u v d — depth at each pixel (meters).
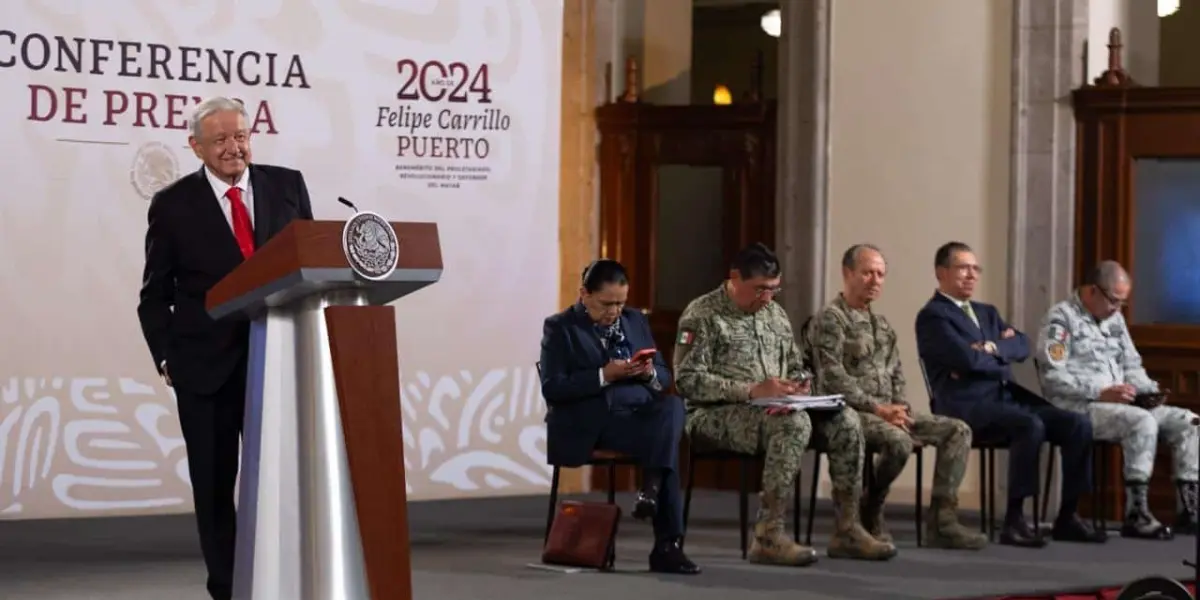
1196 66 13.12
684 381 8.39
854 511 8.52
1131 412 9.77
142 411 9.61
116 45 9.48
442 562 8.16
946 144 11.09
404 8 10.31
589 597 7.05
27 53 9.27
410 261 4.17
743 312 8.58
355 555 4.23
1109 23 11.16
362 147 10.20
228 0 9.78
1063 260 10.86
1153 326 10.82
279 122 9.95
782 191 11.53
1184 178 10.80
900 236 11.20
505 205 10.65
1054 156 10.86
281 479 4.30
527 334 10.75
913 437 9.14
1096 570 8.26
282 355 4.34
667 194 12.14
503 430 10.69
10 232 9.28
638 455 7.86
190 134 5.65
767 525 8.19
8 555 8.20
